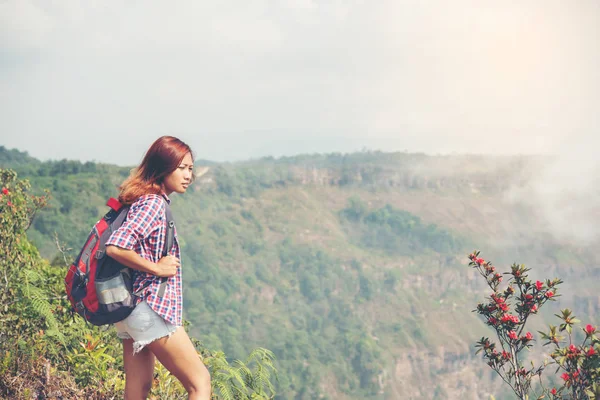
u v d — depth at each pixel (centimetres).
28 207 523
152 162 238
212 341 13875
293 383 13962
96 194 16025
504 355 294
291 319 17625
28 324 383
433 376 16275
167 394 337
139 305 224
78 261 223
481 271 316
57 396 331
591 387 255
